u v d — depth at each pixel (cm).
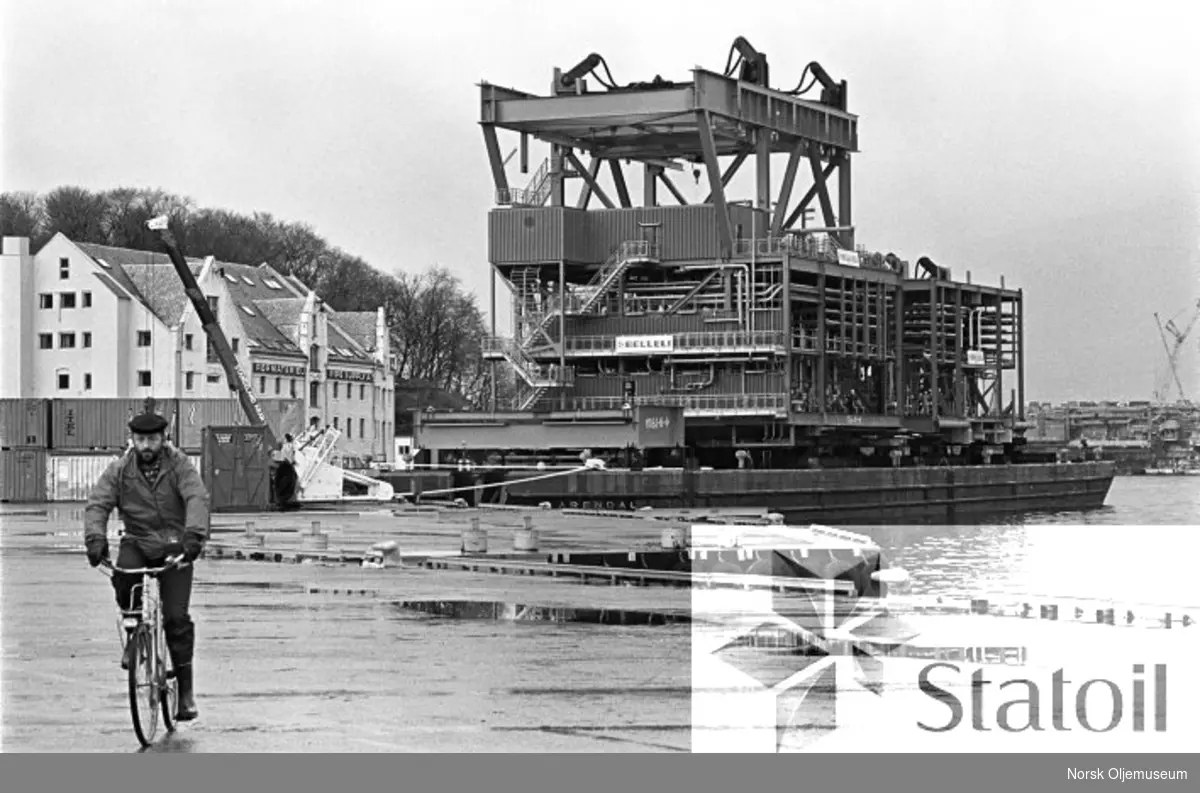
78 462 10894
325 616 3475
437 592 4112
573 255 14675
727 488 12425
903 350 16388
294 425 11744
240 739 2033
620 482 11894
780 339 14125
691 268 14562
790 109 15288
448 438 13100
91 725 2109
